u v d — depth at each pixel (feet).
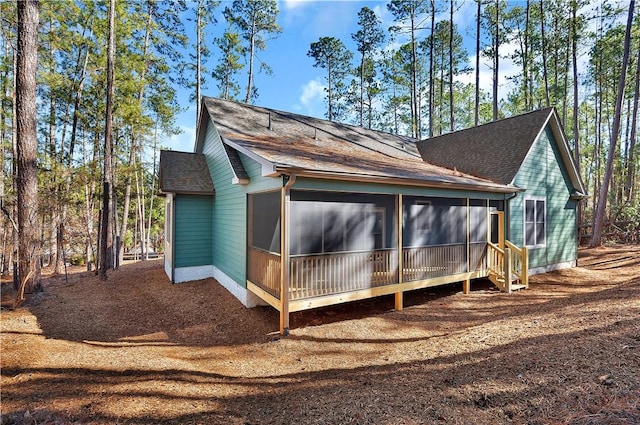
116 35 44.06
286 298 19.56
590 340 12.92
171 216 33.86
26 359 14.82
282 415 10.85
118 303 26.09
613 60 65.87
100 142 51.06
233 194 29.01
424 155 45.44
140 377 13.87
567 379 10.19
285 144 28.07
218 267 33.17
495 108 62.69
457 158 40.55
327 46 96.12
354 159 27.43
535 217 36.27
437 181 24.38
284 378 14.25
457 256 28.04
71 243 43.32
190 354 17.12
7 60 44.52
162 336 19.74
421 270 25.72
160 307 25.31
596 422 7.82
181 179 34.47
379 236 31.45
